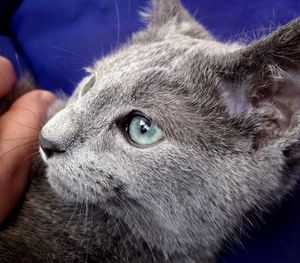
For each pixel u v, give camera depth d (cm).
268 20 26
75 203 20
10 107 23
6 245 20
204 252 21
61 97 26
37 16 31
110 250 20
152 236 20
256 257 22
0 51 30
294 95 17
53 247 20
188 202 18
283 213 22
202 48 20
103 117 18
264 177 18
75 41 30
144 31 24
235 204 18
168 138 17
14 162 20
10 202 20
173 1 24
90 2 31
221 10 28
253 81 18
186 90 18
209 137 18
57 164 18
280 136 17
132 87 18
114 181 17
